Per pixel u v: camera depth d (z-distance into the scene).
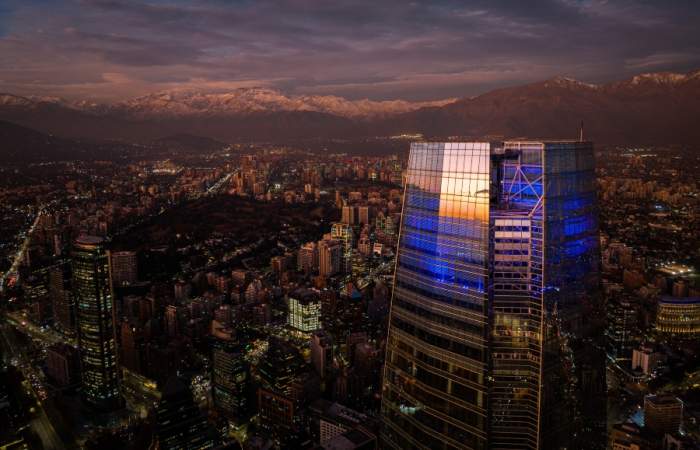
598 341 96.75
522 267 84.00
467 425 87.75
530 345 83.75
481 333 84.94
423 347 93.75
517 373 84.62
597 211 96.25
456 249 87.88
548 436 85.44
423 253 93.62
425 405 94.06
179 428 193.38
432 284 91.75
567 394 88.88
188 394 196.75
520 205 85.88
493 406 85.12
